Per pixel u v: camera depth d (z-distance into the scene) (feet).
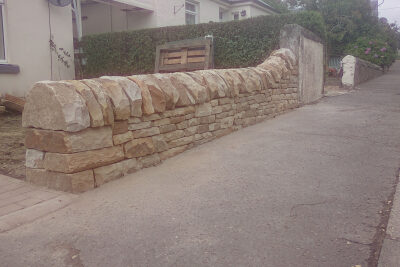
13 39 29.96
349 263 7.73
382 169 13.29
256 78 21.49
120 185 12.78
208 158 15.42
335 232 9.02
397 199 10.63
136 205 11.10
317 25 30.94
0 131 21.56
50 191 12.34
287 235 8.99
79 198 11.78
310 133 18.86
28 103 12.34
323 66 33.14
